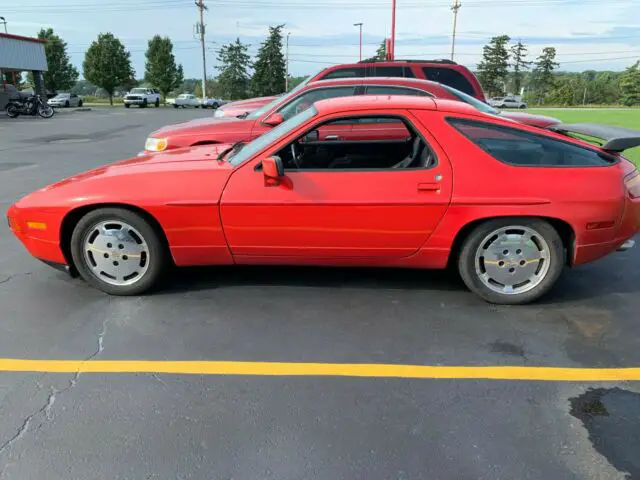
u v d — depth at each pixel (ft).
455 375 9.57
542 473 7.16
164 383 9.23
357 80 21.44
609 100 277.03
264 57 249.14
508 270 12.21
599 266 15.30
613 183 11.75
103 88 196.85
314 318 11.80
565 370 9.77
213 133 20.38
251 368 9.75
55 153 42.29
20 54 105.19
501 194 11.56
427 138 11.80
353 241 12.11
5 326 11.32
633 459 7.43
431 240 12.01
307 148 14.76
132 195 11.93
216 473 7.11
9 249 16.69
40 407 8.54
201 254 12.51
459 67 26.00
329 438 7.82
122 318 11.73
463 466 7.28
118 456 7.43
